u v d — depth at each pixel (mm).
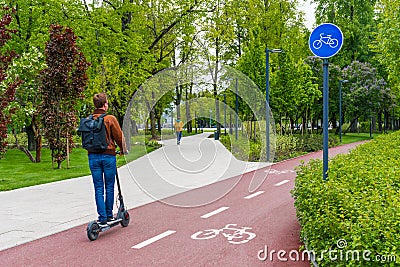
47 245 6336
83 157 22859
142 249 6047
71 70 16141
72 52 16016
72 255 5836
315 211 5105
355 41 45250
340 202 4742
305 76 34062
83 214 8438
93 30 22328
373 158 8570
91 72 21984
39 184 12766
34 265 5457
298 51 35969
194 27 26234
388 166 7254
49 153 25094
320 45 6918
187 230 7078
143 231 7059
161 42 28156
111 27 23281
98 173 6883
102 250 6039
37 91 17484
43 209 8969
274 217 7918
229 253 5773
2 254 5941
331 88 43594
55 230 7195
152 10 26031
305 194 6039
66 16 22375
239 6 33875
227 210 8672
